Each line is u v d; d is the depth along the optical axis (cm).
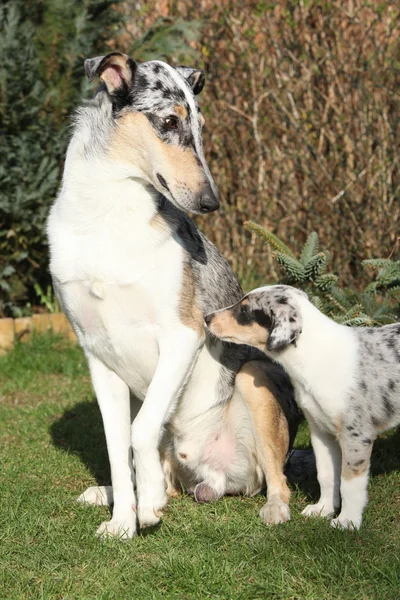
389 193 882
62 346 866
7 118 836
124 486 456
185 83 444
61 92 861
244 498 505
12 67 823
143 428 437
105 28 905
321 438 467
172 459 514
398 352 447
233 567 399
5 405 721
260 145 948
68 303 461
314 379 448
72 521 462
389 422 445
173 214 464
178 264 454
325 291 578
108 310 450
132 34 970
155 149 432
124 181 441
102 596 372
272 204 960
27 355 834
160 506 438
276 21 912
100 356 472
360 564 395
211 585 381
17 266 884
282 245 590
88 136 447
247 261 984
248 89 948
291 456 541
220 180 986
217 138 973
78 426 641
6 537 438
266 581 382
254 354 512
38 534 446
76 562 410
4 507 481
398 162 870
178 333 454
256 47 930
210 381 491
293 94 920
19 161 833
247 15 927
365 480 440
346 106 892
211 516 471
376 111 873
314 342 449
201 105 973
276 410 480
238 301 507
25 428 641
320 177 920
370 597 370
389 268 577
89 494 496
